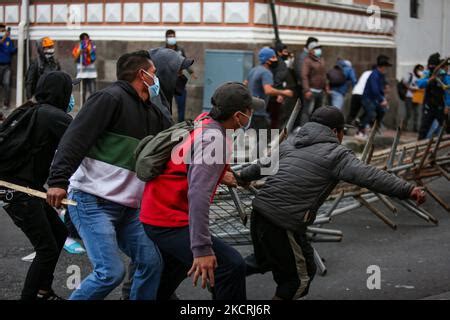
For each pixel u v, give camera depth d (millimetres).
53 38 16781
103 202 4648
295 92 13562
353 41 17484
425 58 20516
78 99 16234
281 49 12703
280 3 15055
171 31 13531
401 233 7953
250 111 4328
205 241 4145
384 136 15891
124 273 4590
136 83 4703
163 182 4375
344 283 6199
